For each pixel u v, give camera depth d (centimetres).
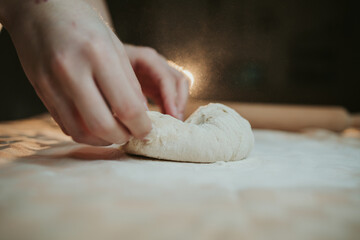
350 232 14
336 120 86
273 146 53
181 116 50
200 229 14
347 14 138
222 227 14
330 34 141
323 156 40
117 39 28
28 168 23
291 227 14
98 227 14
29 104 104
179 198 18
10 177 21
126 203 17
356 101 145
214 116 34
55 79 24
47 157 29
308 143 61
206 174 25
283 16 139
